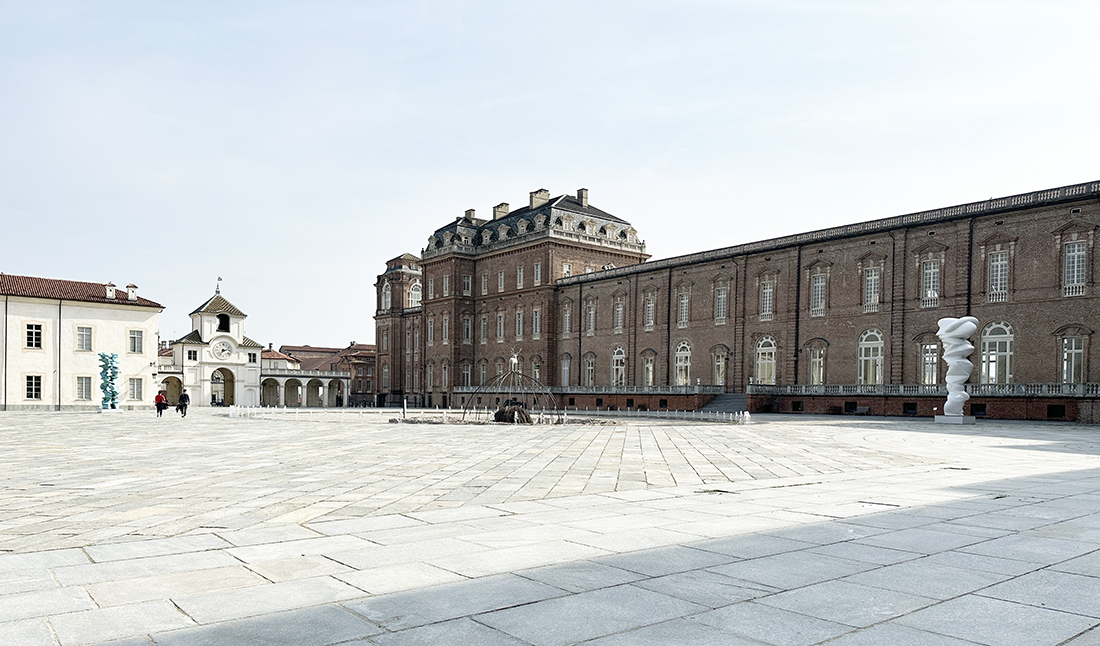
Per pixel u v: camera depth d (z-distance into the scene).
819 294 66.88
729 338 74.50
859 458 23.66
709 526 10.86
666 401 77.44
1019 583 7.62
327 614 6.63
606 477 18.23
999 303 54.50
